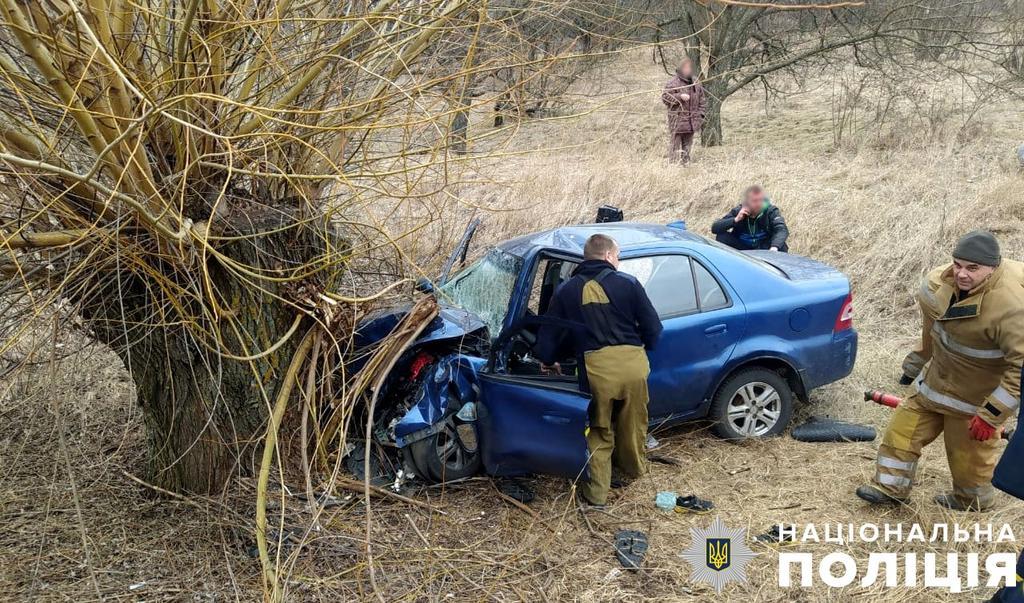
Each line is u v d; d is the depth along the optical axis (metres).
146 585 3.40
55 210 3.04
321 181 3.58
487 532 3.93
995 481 3.11
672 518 4.09
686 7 8.07
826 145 12.62
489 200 8.34
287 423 4.00
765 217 6.24
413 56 3.33
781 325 4.75
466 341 4.43
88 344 3.58
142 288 3.45
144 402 3.84
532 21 3.49
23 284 3.07
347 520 3.91
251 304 3.62
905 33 12.47
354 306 3.84
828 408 5.33
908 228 7.96
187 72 3.05
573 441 4.04
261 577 3.46
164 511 3.88
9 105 3.01
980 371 3.70
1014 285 3.49
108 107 2.86
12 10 2.58
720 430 4.82
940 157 10.34
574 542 3.88
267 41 3.04
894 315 6.86
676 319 4.54
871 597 3.48
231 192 3.54
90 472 4.21
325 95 3.38
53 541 3.67
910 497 4.25
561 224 8.41
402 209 4.59
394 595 3.41
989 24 11.89
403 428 4.06
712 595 3.50
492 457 4.18
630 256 4.59
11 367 3.30
